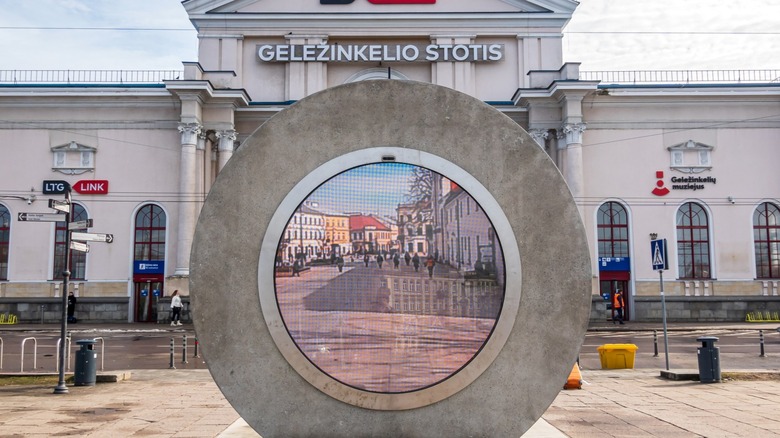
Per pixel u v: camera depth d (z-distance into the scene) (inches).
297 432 255.8
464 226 267.0
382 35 1440.7
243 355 257.9
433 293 264.5
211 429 336.2
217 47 1434.5
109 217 1352.1
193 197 1307.8
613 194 1366.9
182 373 589.0
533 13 1444.4
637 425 344.2
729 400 426.0
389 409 255.3
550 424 335.9
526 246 264.8
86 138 1362.0
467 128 269.9
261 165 265.7
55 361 687.1
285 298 260.7
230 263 261.3
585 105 1378.0
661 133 1380.4
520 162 268.1
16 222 1346.0
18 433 327.3
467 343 261.7
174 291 1257.4
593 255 1344.7
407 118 270.4
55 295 1333.7
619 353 616.7
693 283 1346.0
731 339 934.4
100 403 421.7
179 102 1354.6
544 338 260.7
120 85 1387.8
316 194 266.5
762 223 1374.3
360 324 261.7
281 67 1445.6
